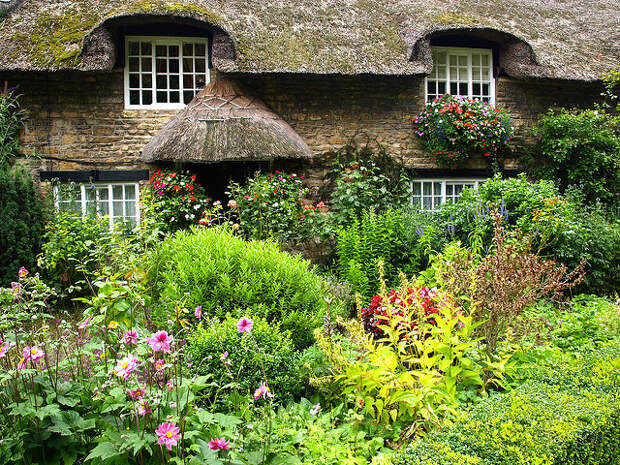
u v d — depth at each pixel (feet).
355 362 12.27
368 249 25.14
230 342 12.10
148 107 31.99
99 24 28.86
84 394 9.23
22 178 26.96
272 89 33.22
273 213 28.55
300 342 14.57
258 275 14.88
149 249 16.07
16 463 8.22
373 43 33.65
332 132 34.09
